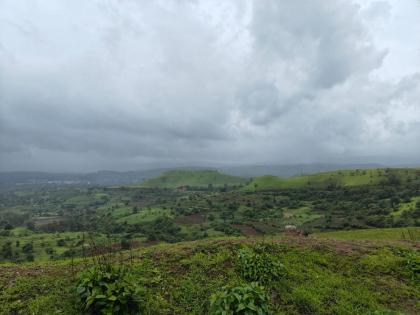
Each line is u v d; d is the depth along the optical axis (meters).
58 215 192.38
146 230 110.25
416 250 13.91
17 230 118.50
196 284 9.61
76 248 55.56
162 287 9.41
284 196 181.75
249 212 147.00
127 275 8.59
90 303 7.30
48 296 8.59
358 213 119.56
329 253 12.87
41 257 68.44
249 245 12.91
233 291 7.61
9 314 7.92
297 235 17.67
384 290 10.37
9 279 9.76
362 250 13.51
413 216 100.00
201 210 159.75
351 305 9.15
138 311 7.93
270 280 10.11
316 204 152.38
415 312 9.26
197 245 12.91
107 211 182.12
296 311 8.72
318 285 10.20
